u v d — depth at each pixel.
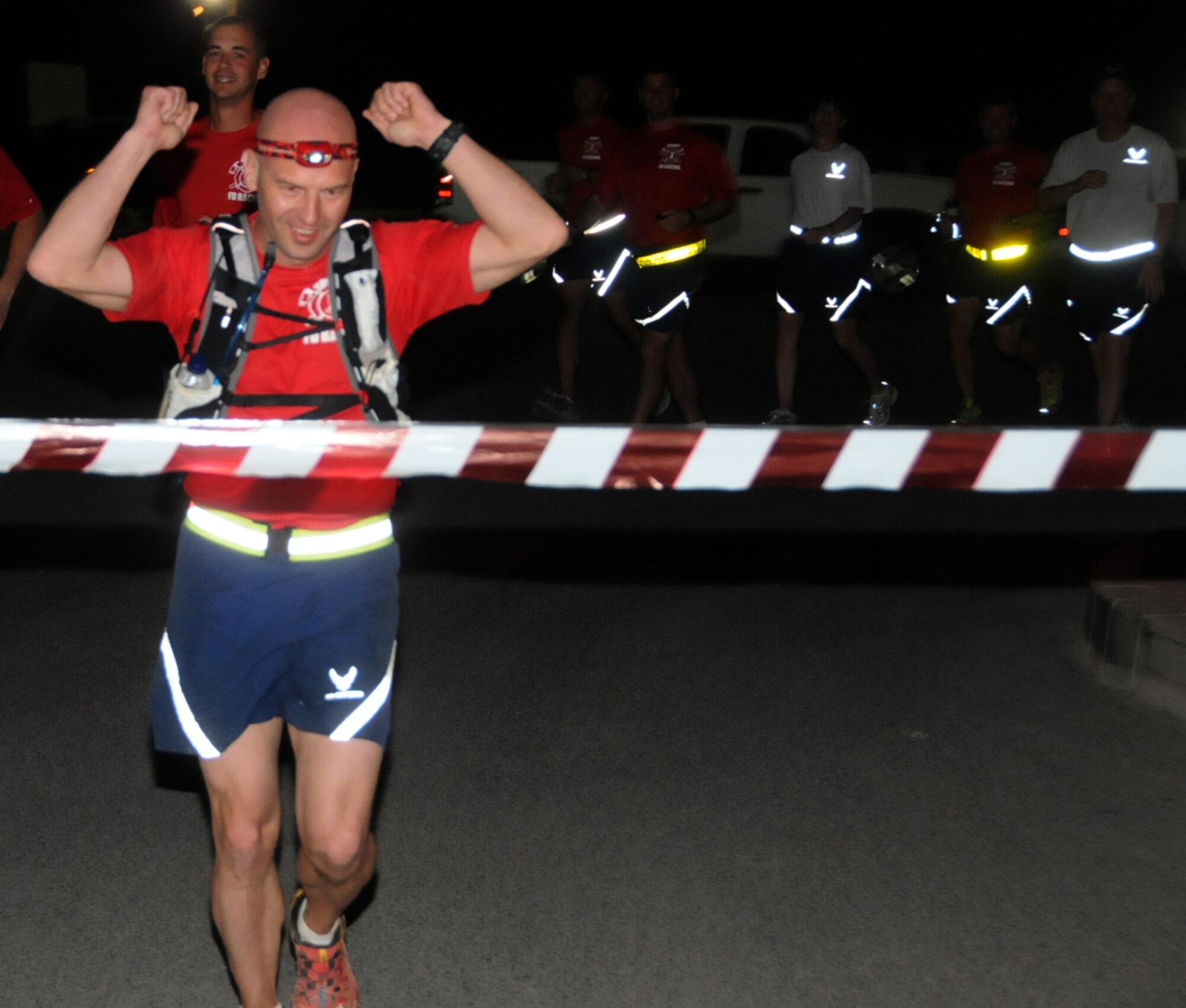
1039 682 5.47
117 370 11.64
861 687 5.41
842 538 7.30
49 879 4.02
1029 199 9.47
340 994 3.32
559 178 9.48
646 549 7.07
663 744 4.90
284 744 4.88
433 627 5.99
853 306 9.55
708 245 18.02
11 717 5.05
